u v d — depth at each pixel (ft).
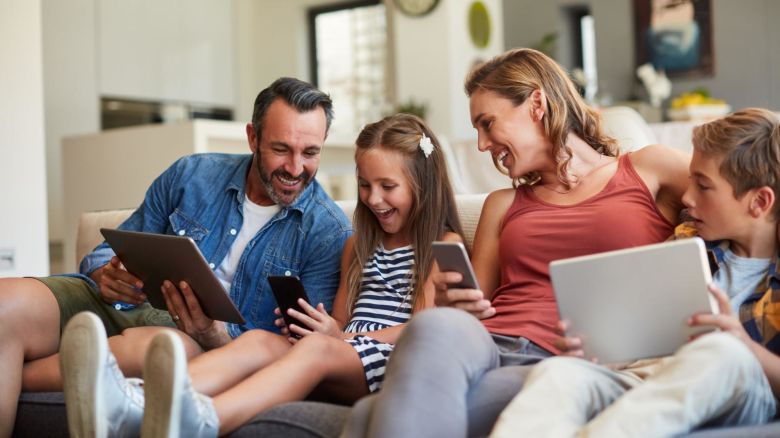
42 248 13.00
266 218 7.29
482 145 6.23
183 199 7.42
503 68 6.15
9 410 5.64
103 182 17.85
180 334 5.91
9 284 5.96
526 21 33.37
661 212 5.79
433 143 6.76
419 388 4.16
